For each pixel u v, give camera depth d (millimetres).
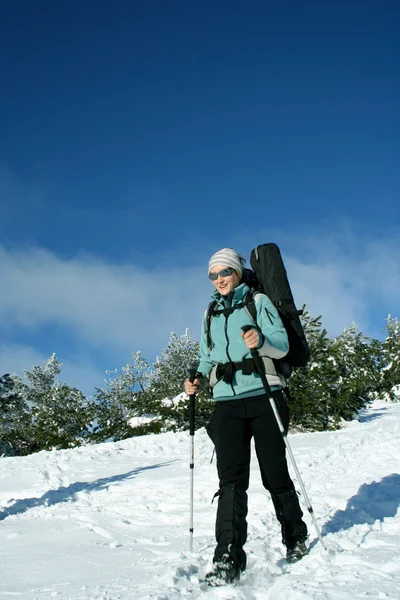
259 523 4309
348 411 11852
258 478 6238
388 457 6562
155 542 4148
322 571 2672
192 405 3666
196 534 4336
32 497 7195
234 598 2533
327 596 2252
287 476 3252
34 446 17812
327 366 12125
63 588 2961
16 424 19219
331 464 6578
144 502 5789
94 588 2842
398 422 9805
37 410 18578
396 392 16609
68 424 17016
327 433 9508
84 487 7199
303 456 7051
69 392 17703
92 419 16875
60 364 25766
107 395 18172
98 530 4711
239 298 3424
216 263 3459
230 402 3312
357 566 2695
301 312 3459
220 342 3367
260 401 3252
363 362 16688
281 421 3186
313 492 5215
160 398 17359
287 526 3152
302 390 11625
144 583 2848
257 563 3145
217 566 2768
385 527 3496
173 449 9867
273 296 3453
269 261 3498
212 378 3424
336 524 3756
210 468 7480
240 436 3246
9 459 9992
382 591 2271
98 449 10375
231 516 3006
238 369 3291
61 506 6125
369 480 5402
